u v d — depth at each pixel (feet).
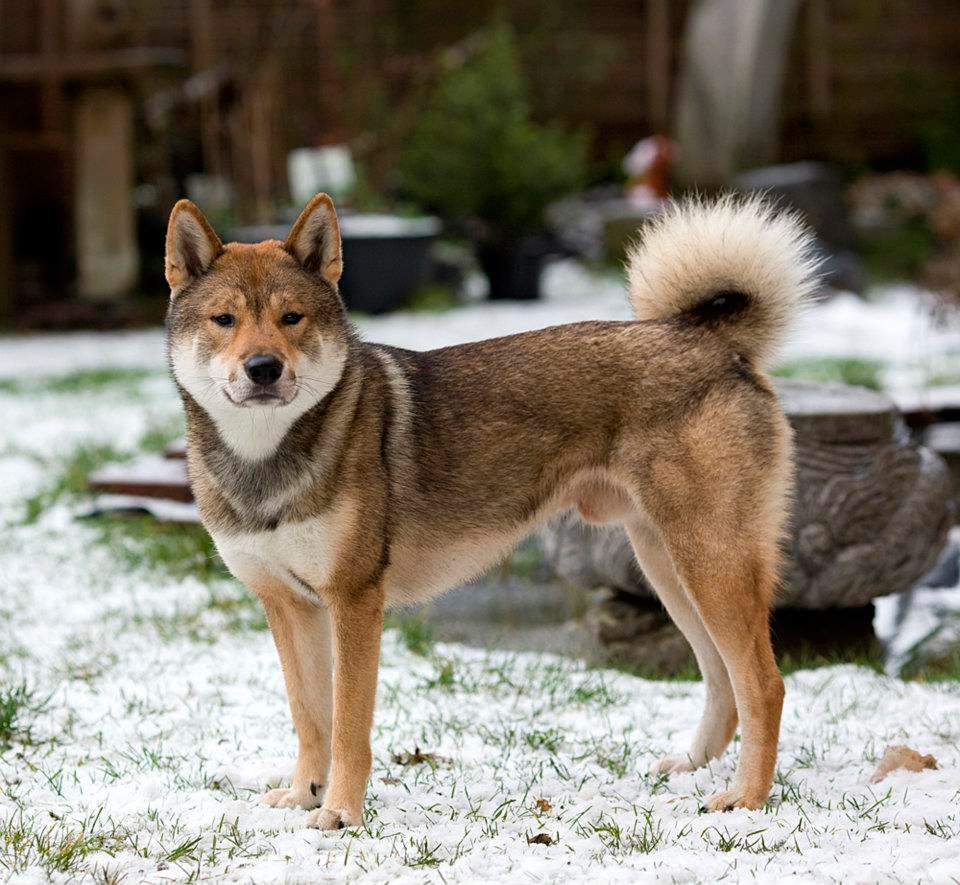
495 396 21.03
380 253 79.25
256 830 18.97
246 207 85.40
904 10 106.73
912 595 33.35
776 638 29.04
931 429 41.91
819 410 27.96
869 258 93.15
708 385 20.67
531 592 34.88
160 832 18.75
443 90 91.04
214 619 30.94
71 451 47.21
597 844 18.21
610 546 28.32
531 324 73.46
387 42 100.78
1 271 80.18
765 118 94.43
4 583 33.86
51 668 27.35
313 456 19.33
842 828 18.67
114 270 80.89
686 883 16.81
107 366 66.18
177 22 95.81
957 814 19.03
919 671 28.30
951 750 22.26
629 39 106.73
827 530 27.40
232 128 86.63
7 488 43.32
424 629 29.89
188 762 22.13
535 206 85.76
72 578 34.37
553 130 91.61
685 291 21.54
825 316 76.33
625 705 25.41
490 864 17.46
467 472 20.85
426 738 23.44
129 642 29.32
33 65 76.23
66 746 23.09
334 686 19.67
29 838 18.26
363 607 19.66
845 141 107.24
